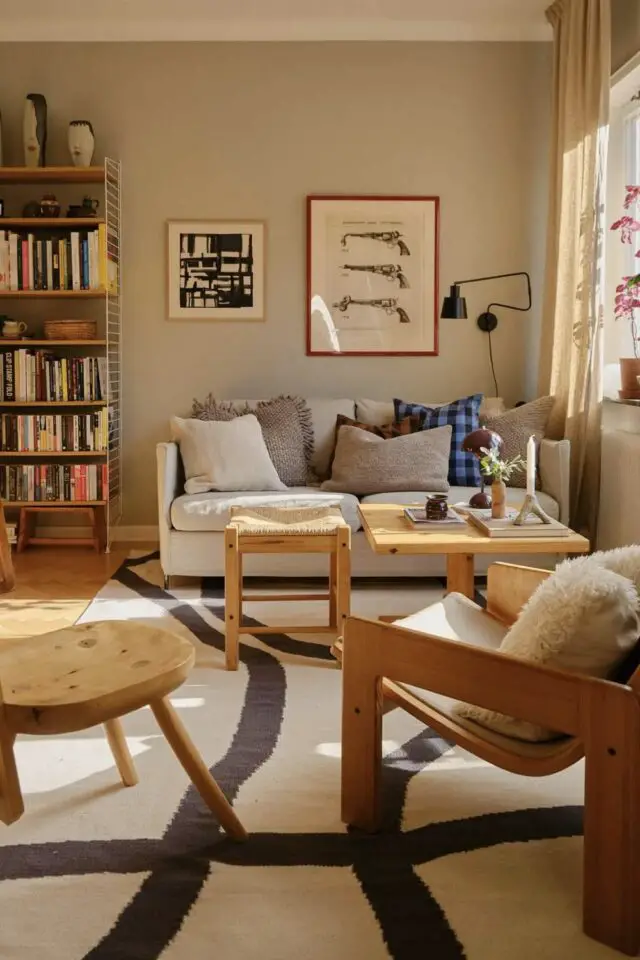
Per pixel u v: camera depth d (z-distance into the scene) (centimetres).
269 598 334
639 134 443
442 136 496
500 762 175
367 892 172
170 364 506
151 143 496
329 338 504
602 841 157
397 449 423
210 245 500
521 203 499
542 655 170
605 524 413
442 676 179
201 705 268
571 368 435
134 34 489
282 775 221
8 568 398
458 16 479
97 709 162
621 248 454
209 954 154
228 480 420
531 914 166
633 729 153
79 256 471
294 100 495
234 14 475
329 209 498
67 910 166
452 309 467
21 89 492
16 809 158
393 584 415
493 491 303
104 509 492
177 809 204
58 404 475
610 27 418
